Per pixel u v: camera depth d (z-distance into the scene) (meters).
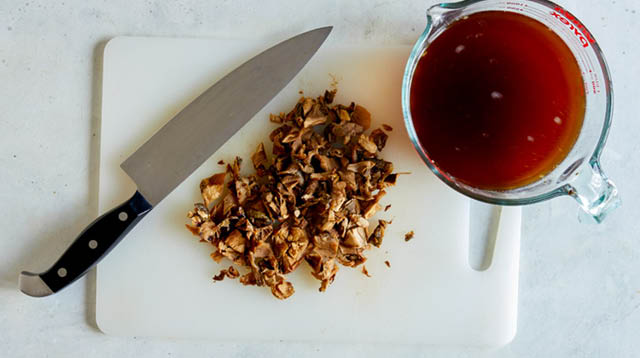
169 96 0.83
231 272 0.82
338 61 0.83
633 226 0.85
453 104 0.77
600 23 0.85
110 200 0.83
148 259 0.83
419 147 0.78
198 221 0.81
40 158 0.84
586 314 0.85
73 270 0.80
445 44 0.77
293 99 0.83
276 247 0.81
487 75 0.77
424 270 0.83
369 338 0.83
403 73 0.83
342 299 0.83
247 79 0.81
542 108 0.77
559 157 0.78
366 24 0.85
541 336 0.85
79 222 0.85
